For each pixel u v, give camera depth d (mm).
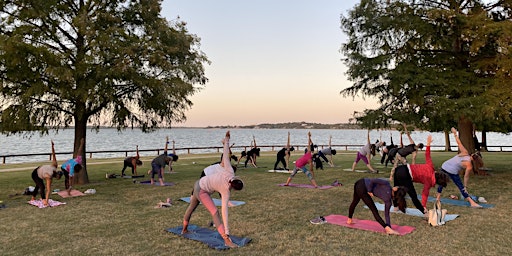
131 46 11477
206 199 5602
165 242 5602
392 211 7746
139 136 179625
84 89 11008
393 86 12945
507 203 8625
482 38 11695
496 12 13633
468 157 8703
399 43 14234
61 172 8922
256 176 14766
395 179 7512
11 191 11070
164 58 12453
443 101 11742
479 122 14047
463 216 7297
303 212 7758
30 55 10531
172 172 16641
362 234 5984
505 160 21484
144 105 13805
